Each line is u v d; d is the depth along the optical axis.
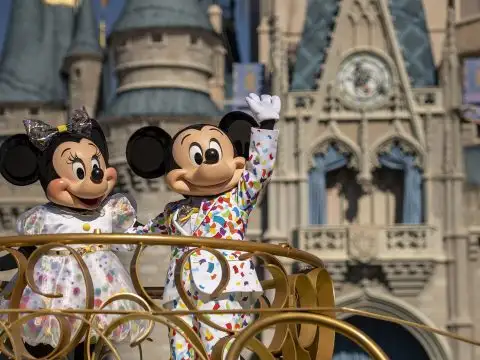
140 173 8.88
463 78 41.72
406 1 41.44
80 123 9.01
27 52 43.59
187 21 39.34
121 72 39.62
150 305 7.40
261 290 8.32
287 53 42.84
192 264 8.26
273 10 44.56
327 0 41.28
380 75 39.94
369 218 39.62
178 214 8.73
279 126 39.75
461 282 38.69
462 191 39.34
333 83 39.91
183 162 8.66
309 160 39.62
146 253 35.25
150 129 8.89
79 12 43.78
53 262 8.77
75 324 8.64
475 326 38.62
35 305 8.62
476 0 43.62
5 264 8.78
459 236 38.94
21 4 44.25
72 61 42.56
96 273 8.84
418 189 39.41
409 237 38.62
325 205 39.66
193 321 8.27
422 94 39.78
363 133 39.44
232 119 8.95
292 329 7.87
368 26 40.12
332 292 8.34
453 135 39.62
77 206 8.90
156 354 31.94
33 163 8.97
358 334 7.35
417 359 38.75
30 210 9.05
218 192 8.67
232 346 7.23
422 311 38.38
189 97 39.22
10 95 42.78
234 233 8.55
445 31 43.41
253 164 8.58
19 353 7.38
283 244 8.03
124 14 39.91
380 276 38.56
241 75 43.91
